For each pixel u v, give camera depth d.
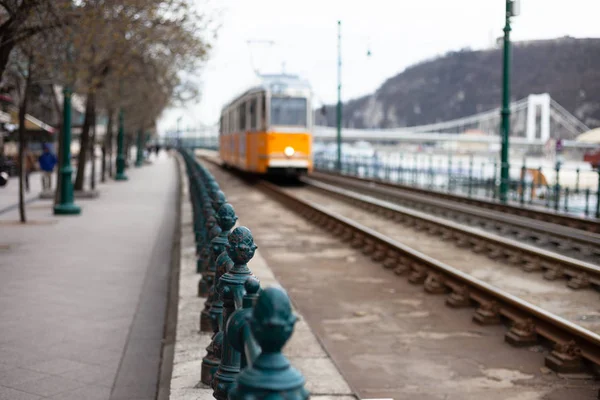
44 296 8.70
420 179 32.06
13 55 14.39
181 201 21.09
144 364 6.13
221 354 3.73
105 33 13.29
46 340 6.79
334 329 7.94
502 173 22.67
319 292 9.88
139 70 21.47
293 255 13.22
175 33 16.38
